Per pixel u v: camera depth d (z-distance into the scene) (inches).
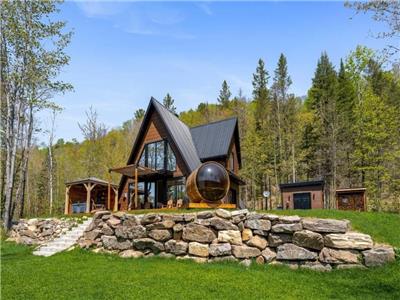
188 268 378.9
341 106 1615.4
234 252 422.3
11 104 866.8
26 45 844.0
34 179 2014.0
